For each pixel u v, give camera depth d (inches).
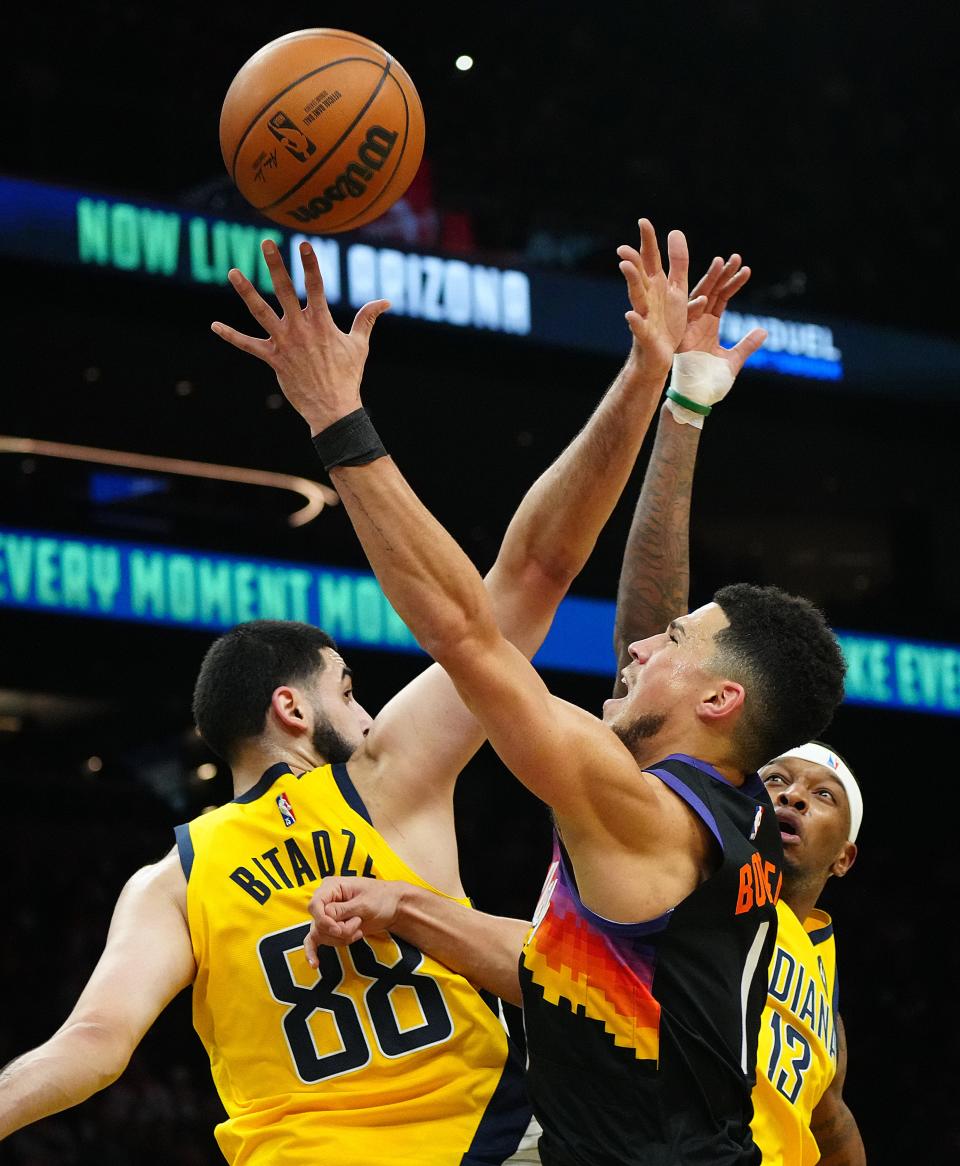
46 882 636.7
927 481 805.9
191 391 650.8
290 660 121.9
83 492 679.7
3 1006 580.7
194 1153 516.7
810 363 708.0
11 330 594.2
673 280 108.3
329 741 120.6
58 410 655.1
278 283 95.7
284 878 113.0
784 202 757.9
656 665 106.8
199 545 637.3
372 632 647.8
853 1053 676.1
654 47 776.9
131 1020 106.6
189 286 577.9
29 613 589.9
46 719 729.0
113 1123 507.5
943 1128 644.7
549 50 754.2
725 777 104.8
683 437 134.1
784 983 124.0
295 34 114.2
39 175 561.6
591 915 96.0
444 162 695.7
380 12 721.0
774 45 773.9
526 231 661.3
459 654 92.4
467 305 631.2
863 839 793.6
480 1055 110.4
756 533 847.1
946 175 791.1
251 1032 111.3
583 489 108.1
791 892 138.5
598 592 710.5
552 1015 97.3
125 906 114.8
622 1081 95.7
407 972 110.5
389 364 652.1
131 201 574.2
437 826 115.0
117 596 601.0
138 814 701.9
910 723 762.2
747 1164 97.7
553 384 680.4
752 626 105.1
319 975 110.7
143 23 671.1
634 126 749.9
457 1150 107.9
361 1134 107.8
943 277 767.1
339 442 94.4
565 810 94.1
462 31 738.8
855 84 791.7
